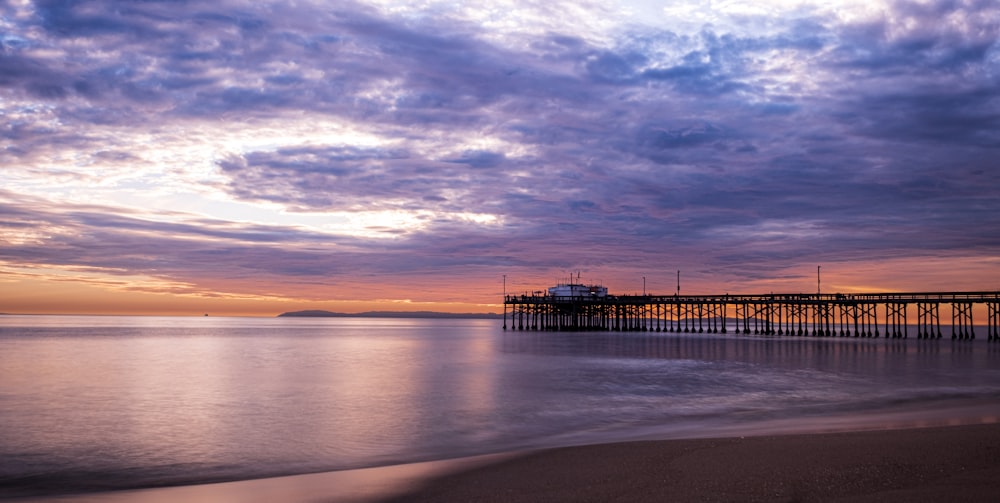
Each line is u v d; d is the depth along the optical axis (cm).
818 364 5094
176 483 1639
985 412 2533
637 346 8019
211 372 4538
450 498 1320
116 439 2212
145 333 13012
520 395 3266
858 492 1167
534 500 1245
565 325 14325
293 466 1817
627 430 2295
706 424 2388
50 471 1781
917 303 9250
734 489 1230
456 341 9656
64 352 6762
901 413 2548
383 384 3766
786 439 1752
